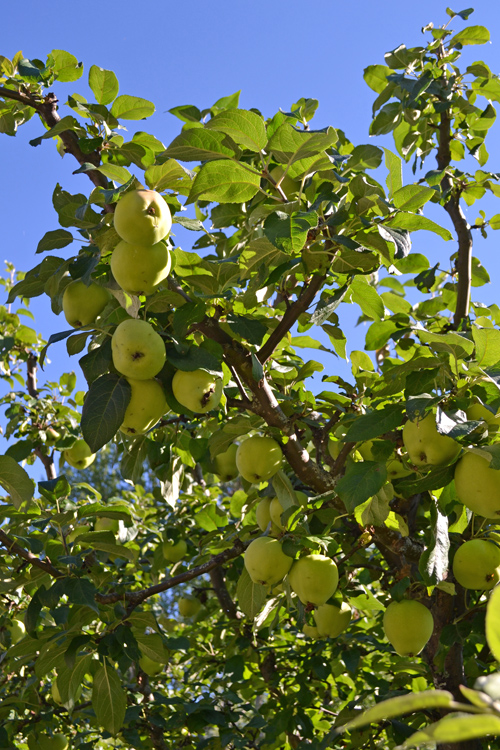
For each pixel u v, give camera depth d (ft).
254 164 9.25
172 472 12.03
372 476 7.57
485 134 13.88
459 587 9.68
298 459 8.93
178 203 8.51
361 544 9.14
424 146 14.20
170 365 8.14
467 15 13.43
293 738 14.21
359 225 8.29
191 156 7.66
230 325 8.49
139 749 12.35
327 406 10.17
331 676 15.07
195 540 16.71
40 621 11.73
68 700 9.77
